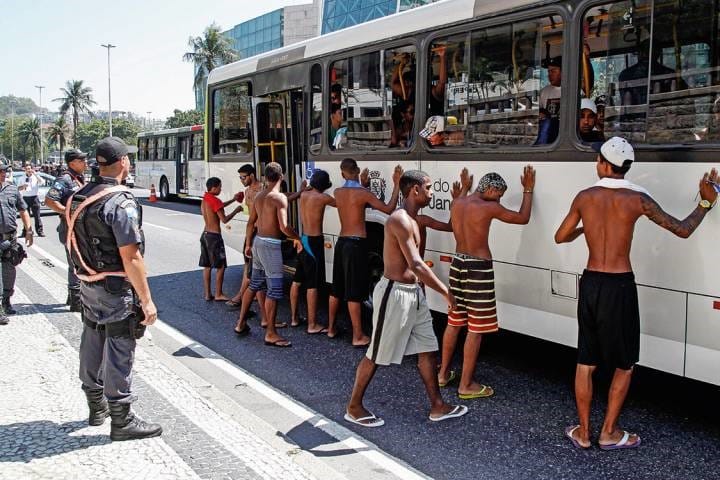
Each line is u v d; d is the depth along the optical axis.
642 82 4.68
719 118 4.27
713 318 4.34
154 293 9.99
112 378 4.39
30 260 12.63
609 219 4.31
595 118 4.97
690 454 4.46
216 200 9.19
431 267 6.61
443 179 6.37
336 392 5.75
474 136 5.98
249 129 9.84
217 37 52.91
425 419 5.13
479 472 4.25
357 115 7.54
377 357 4.87
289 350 7.03
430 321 4.98
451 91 6.22
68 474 3.97
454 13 6.12
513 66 5.57
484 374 6.16
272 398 5.57
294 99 8.94
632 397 5.51
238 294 8.92
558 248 5.26
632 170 4.72
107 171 4.47
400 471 4.24
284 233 7.04
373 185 7.33
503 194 5.71
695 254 4.41
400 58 6.83
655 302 4.66
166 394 5.31
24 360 6.15
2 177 7.80
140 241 4.41
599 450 4.53
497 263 5.85
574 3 5.04
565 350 6.91
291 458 4.21
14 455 4.22
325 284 8.41
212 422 4.77
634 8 4.69
